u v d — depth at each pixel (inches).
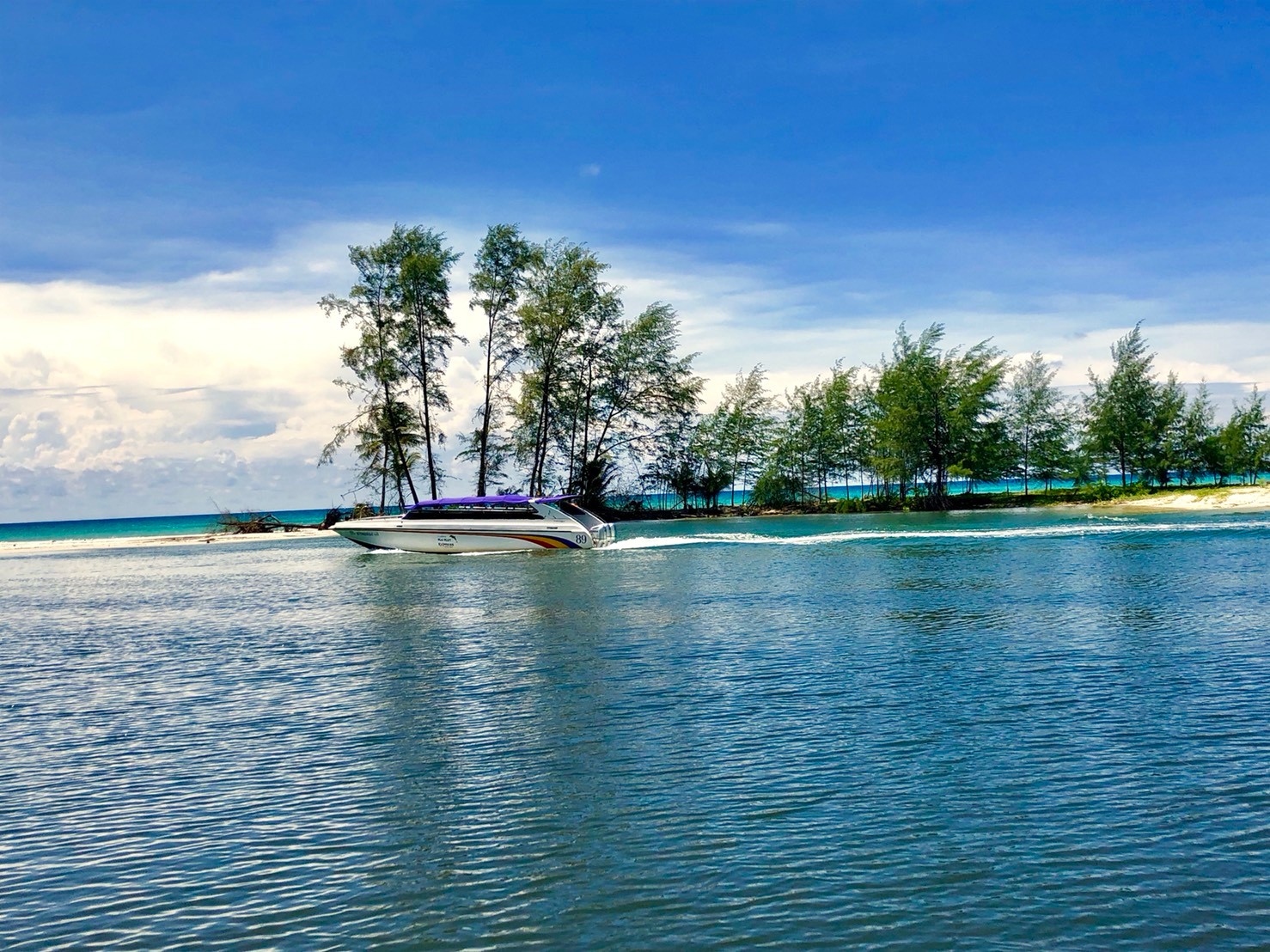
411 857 315.9
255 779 405.7
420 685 582.2
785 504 3036.4
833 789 365.1
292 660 686.5
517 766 409.7
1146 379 2928.2
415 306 2201.0
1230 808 332.2
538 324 2365.9
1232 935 248.4
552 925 265.9
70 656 743.1
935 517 2480.3
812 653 637.9
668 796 362.9
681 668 603.8
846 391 2972.4
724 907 272.2
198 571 1560.0
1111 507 2615.7
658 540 1829.5
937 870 290.7
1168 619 721.0
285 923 274.4
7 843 344.2
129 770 427.5
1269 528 1592.0
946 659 602.9
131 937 270.5
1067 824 323.0
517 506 1695.4
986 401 2874.0
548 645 706.8
